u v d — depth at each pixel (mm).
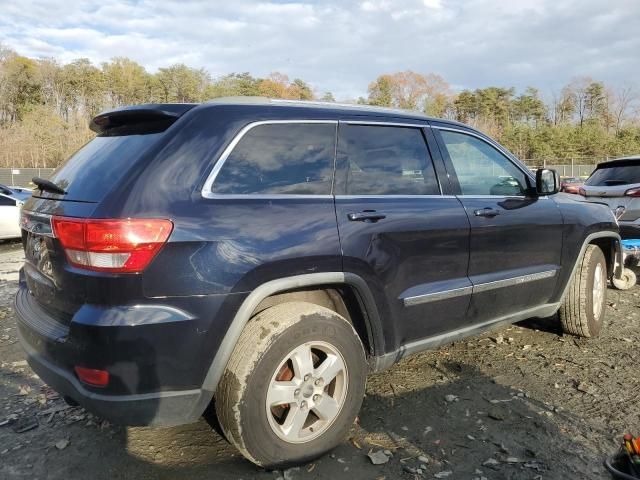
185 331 2484
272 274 2697
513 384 3885
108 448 3076
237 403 2604
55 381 2666
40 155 58906
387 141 3447
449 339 3656
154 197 2506
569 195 4910
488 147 4125
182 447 3078
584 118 93312
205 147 2705
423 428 3266
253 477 2781
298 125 3057
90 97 89125
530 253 4145
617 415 3420
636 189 7312
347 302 3184
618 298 6430
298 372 2789
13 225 11266
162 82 95875
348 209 3051
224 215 2631
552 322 5340
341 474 2809
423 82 101438
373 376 4027
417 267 3342
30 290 3086
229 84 97000
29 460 2961
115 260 2404
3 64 88500
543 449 3033
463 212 3631
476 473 2811
